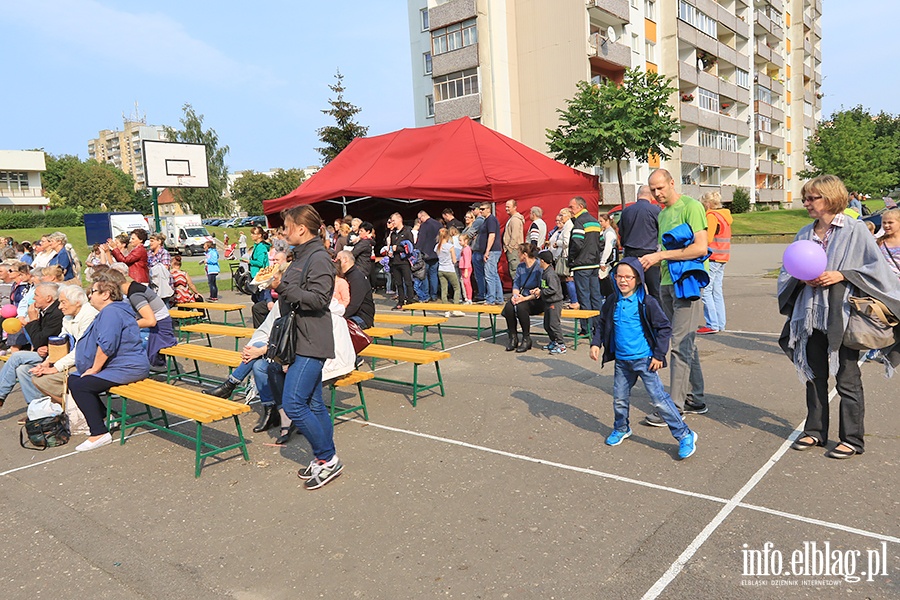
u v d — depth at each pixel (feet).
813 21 225.15
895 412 16.96
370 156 52.29
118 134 533.14
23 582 11.07
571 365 24.63
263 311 28.96
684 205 16.35
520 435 16.97
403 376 24.23
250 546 11.87
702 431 16.42
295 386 13.52
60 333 20.98
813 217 14.21
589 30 106.42
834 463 13.96
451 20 111.65
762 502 12.38
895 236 20.90
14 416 21.83
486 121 111.45
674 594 9.65
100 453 17.48
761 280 47.42
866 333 13.33
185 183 96.94
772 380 20.72
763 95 178.40
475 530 11.96
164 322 23.67
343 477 14.83
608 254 28.66
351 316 23.82
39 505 14.30
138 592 10.55
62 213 171.32
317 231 13.67
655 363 14.19
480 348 28.99
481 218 43.34
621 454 15.24
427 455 15.93
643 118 70.44
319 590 10.30
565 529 11.80
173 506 13.82
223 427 19.25
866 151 146.51
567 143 73.51
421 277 43.27
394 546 11.55
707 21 140.36
